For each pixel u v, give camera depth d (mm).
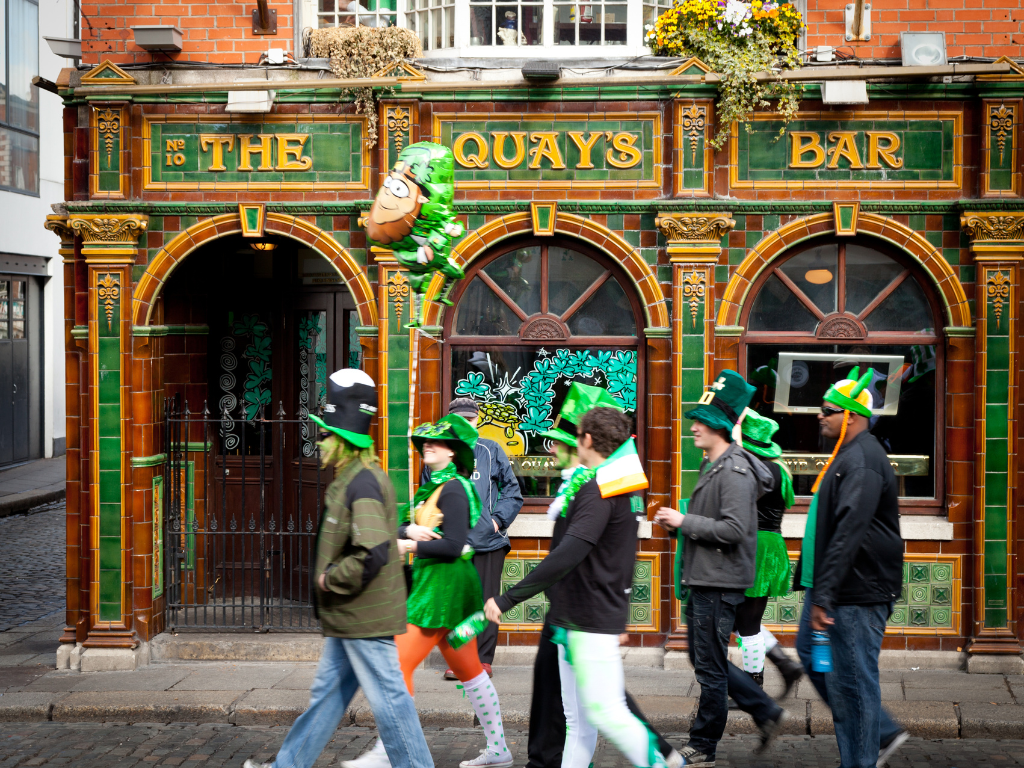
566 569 4520
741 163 7383
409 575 5250
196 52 7715
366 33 7488
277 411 8828
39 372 19688
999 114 7191
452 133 7477
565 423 5023
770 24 7410
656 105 7395
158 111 7559
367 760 4934
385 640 4664
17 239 18453
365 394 4703
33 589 10312
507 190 7469
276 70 7559
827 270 7535
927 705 6375
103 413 7523
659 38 7492
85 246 7492
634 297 7609
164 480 7820
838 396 4957
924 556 7371
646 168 7434
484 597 6652
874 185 7336
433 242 6355
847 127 7332
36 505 15695
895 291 7516
